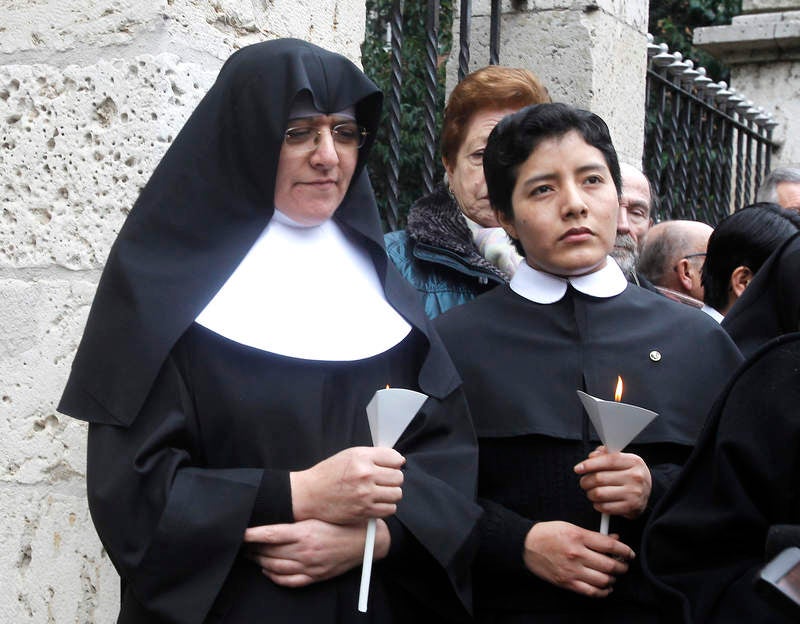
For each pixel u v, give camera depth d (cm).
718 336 235
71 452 279
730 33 641
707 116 561
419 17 627
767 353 189
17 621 286
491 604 226
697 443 194
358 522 201
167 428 200
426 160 367
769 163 641
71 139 281
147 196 214
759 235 314
